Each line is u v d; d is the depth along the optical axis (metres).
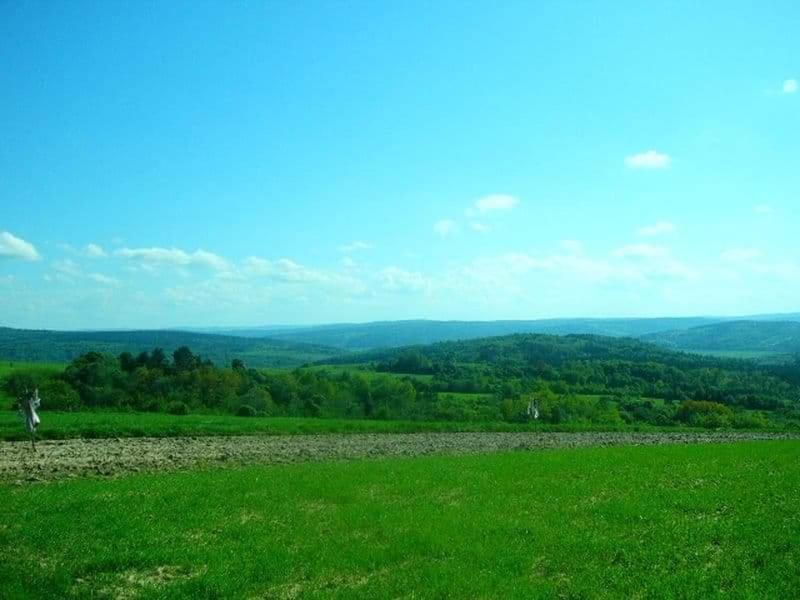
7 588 16.73
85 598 16.58
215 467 40.69
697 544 20.97
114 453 45.44
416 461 42.69
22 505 25.86
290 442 57.25
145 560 19.19
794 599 16.05
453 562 18.98
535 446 60.41
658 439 72.12
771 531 22.08
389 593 16.50
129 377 88.31
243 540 21.42
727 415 100.75
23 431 52.16
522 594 16.38
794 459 43.00
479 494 29.56
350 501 27.88
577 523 23.94
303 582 17.77
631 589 16.86
